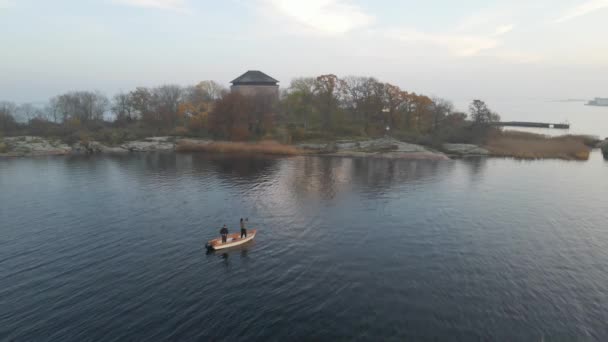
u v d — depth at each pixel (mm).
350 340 23141
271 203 53750
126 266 33375
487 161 96375
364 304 27234
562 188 64250
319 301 27641
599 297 28453
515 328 24391
